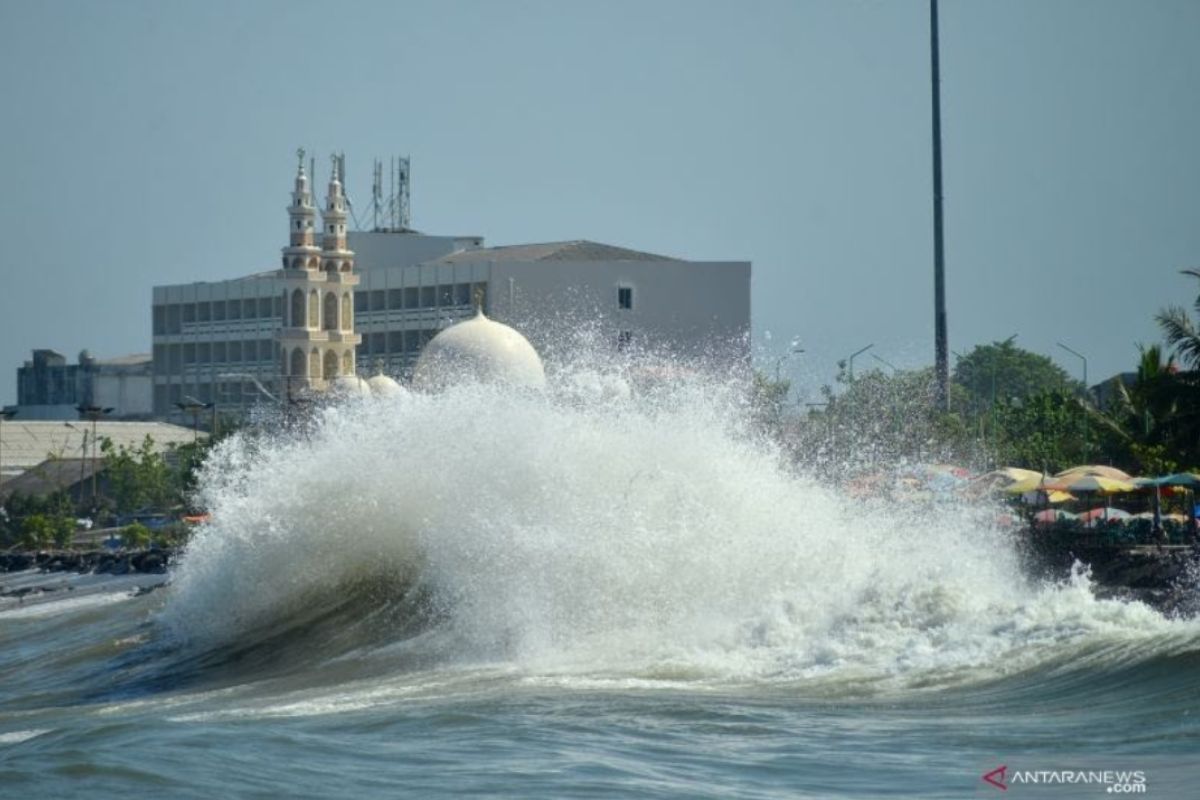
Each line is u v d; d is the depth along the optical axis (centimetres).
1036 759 5981
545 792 5747
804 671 7606
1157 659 7056
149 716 8131
